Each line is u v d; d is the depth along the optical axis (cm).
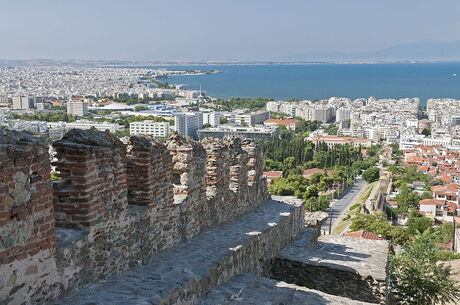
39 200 758
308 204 9062
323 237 2109
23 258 729
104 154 919
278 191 9475
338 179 11956
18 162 711
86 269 883
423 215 9406
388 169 13962
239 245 1316
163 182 1159
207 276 1084
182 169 1287
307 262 1622
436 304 2255
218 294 1100
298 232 1998
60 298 814
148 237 1093
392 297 1956
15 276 715
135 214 1034
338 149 15425
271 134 18588
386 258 1745
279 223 1694
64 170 881
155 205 1120
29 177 735
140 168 1077
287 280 1644
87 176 870
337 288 1595
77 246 852
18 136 727
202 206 1398
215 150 1491
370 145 19850
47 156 774
